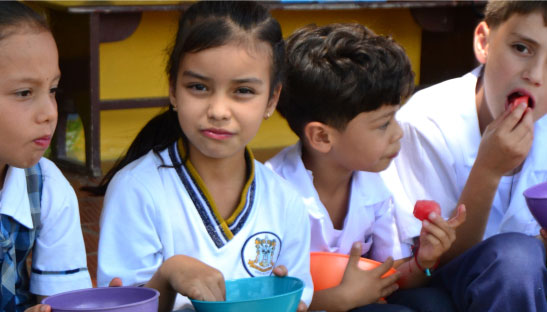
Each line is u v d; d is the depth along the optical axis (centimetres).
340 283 231
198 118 199
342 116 233
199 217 209
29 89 174
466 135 268
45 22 181
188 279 175
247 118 200
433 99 273
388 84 230
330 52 235
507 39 245
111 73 549
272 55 207
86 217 416
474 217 250
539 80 241
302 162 251
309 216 246
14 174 194
